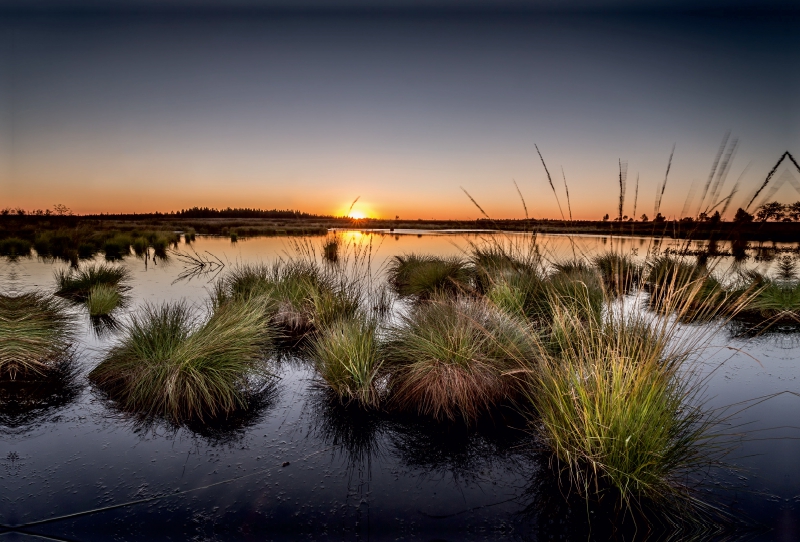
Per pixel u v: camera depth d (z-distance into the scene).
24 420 3.94
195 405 4.15
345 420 4.05
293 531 2.57
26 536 2.47
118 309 8.41
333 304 7.07
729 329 7.07
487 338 4.65
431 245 25.06
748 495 2.94
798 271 12.72
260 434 3.76
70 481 3.03
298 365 5.57
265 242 28.16
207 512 2.73
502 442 3.66
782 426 3.93
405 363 4.69
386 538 2.53
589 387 3.27
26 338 5.15
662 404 3.06
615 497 2.92
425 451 3.51
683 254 3.10
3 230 25.89
